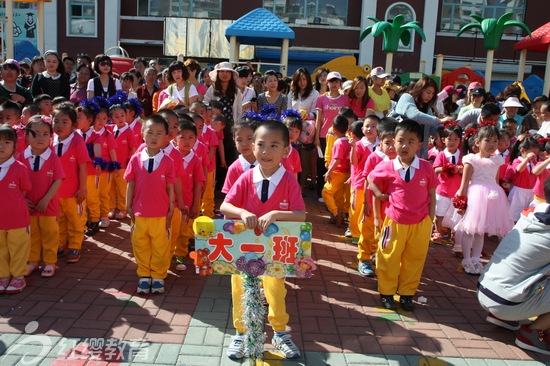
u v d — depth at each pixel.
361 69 12.90
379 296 4.30
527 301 3.41
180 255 4.87
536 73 18.75
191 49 17.06
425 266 5.14
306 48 18.66
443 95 7.99
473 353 3.40
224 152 7.19
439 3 18.64
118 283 4.32
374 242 4.77
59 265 4.67
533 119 7.47
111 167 5.68
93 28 18.02
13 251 4.02
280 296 3.27
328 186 6.31
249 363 3.13
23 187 4.05
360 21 18.64
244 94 7.48
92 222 5.60
